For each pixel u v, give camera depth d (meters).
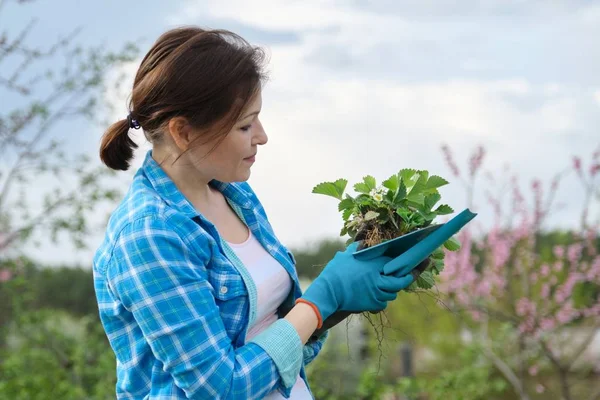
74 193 5.43
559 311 5.38
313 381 4.57
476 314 5.64
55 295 8.02
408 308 7.16
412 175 1.67
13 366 4.82
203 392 1.40
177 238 1.44
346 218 1.73
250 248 1.64
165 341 1.41
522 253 5.59
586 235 5.53
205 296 1.45
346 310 1.60
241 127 1.49
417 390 4.62
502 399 5.86
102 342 5.29
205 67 1.45
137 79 1.52
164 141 1.54
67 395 4.60
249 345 1.48
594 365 5.75
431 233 1.59
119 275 1.44
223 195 1.68
